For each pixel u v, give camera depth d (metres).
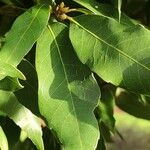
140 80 0.42
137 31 0.42
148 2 0.64
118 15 0.46
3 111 0.42
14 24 0.42
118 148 2.09
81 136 0.41
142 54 0.42
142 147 2.14
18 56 0.41
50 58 0.43
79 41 0.43
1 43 0.43
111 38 0.43
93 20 0.43
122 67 0.42
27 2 0.50
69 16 0.46
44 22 0.42
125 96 0.61
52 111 0.41
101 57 0.42
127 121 2.23
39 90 0.42
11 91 0.41
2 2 0.51
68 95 0.42
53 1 0.45
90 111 0.42
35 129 0.42
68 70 0.43
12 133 0.48
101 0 0.50
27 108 0.44
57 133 0.41
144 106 0.60
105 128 0.54
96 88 0.42
